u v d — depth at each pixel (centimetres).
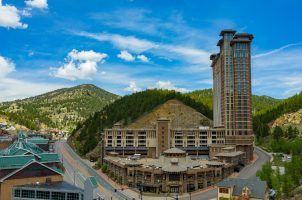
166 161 19088
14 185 12038
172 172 16562
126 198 15312
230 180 13650
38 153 16838
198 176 17562
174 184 16612
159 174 16900
